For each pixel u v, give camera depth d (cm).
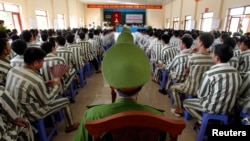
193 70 211
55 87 180
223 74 156
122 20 1867
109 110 69
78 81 340
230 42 256
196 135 203
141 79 67
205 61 207
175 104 243
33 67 154
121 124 59
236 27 598
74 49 323
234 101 160
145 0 1375
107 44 702
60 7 1067
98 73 452
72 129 206
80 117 239
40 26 836
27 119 155
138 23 1864
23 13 685
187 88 219
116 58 68
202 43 208
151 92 329
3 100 122
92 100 293
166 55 312
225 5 659
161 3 1584
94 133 60
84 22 1697
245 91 164
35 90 148
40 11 832
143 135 64
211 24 723
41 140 172
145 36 654
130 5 1678
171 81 288
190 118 232
